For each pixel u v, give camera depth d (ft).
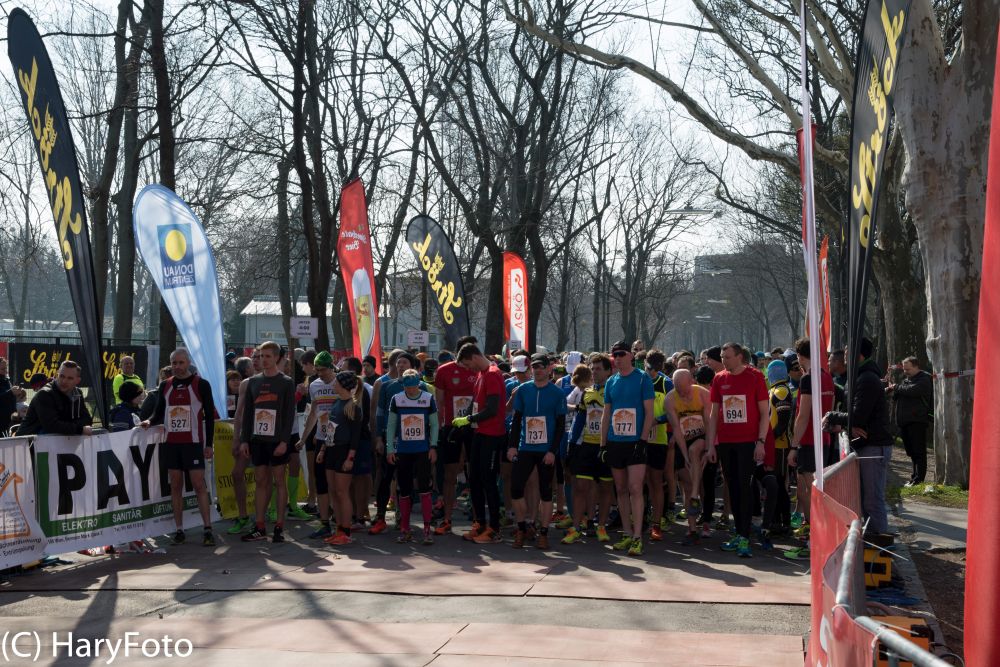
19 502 27.27
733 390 30.01
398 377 35.55
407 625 21.29
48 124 31.53
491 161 104.22
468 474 34.81
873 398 26.94
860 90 19.75
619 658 18.51
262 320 204.03
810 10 54.29
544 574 26.94
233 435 36.70
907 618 16.38
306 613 22.56
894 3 17.38
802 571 27.35
